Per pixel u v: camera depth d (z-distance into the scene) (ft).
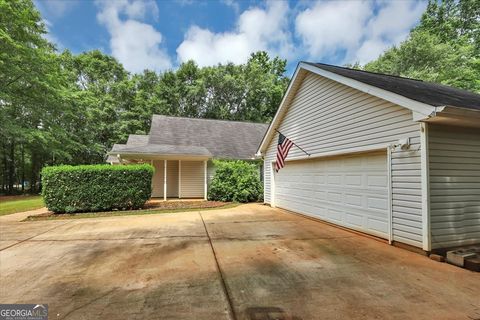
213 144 55.52
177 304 9.66
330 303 9.57
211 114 97.30
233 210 34.76
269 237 19.86
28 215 30.91
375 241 18.53
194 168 50.85
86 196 31.89
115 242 18.63
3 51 49.70
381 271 12.73
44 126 62.54
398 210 16.99
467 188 16.38
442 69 58.90
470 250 14.26
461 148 16.34
